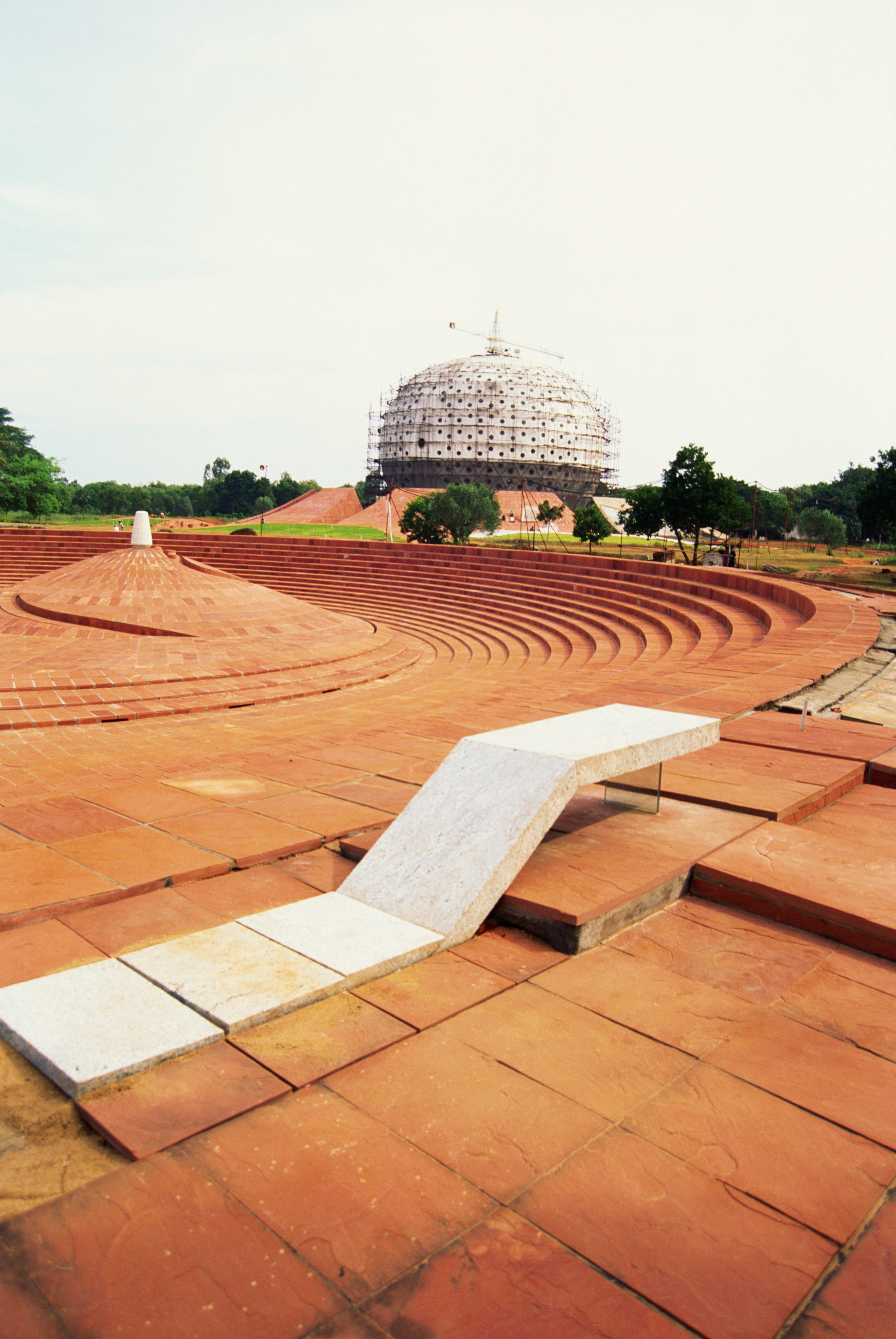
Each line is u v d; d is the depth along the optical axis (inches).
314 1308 95.3
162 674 871.1
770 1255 105.0
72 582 1181.7
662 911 198.1
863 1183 117.4
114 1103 125.6
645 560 1815.9
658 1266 102.7
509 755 209.9
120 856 216.2
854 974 172.1
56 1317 93.2
